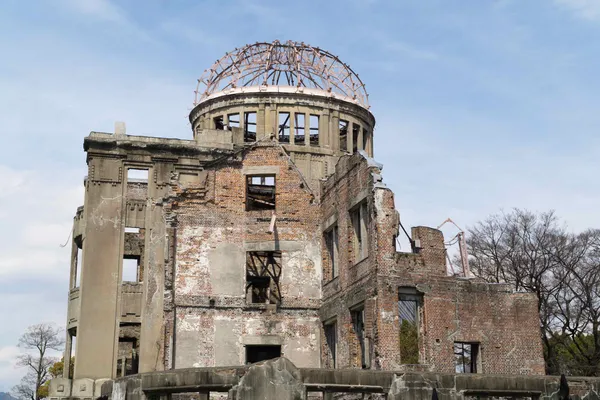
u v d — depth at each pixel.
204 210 36.38
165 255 35.50
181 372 24.22
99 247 38.94
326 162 49.59
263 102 50.44
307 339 35.53
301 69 52.22
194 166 41.22
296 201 37.06
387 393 24.83
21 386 85.19
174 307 34.78
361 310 31.73
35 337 86.50
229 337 35.00
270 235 36.50
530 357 31.27
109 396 26.72
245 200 37.03
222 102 51.03
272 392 23.09
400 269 29.56
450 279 30.75
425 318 29.72
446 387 25.44
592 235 49.28
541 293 48.12
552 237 49.75
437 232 31.02
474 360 31.23
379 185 30.14
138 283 38.94
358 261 31.61
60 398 36.59
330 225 35.34
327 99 51.12
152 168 40.75
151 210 40.06
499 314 31.30
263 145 37.62
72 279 40.53
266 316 35.53
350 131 51.81
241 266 36.06
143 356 37.41
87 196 39.53
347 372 24.50
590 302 46.44
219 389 23.59
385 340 28.31
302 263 36.38
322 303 35.75
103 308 38.16
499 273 51.34
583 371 45.25
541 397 26.14
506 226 51.72
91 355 37.41
